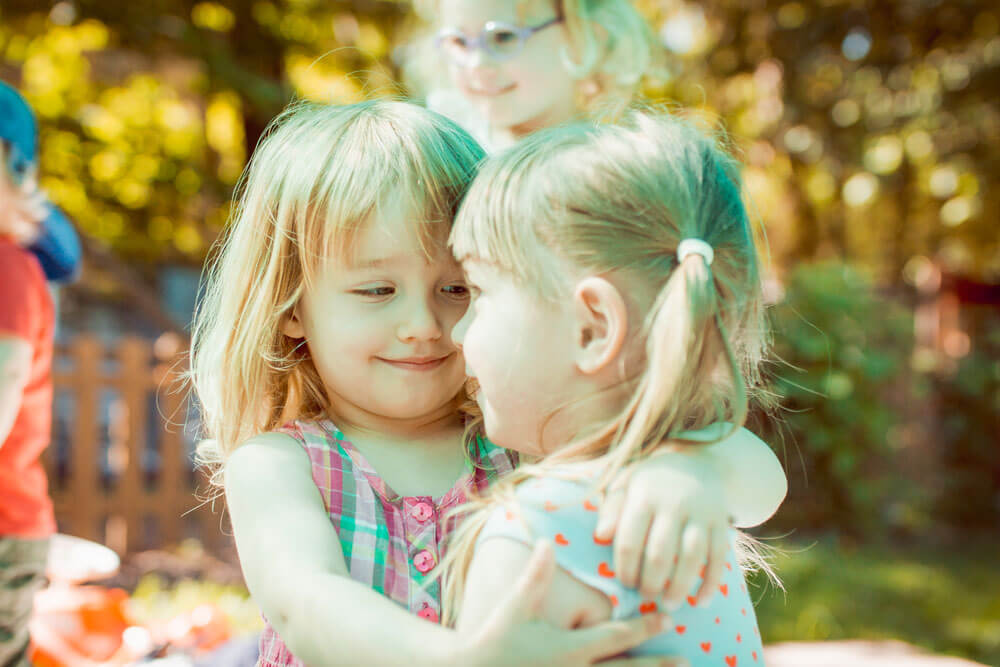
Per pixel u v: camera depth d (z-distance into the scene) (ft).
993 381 25.45
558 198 3.53
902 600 17.13
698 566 3.18
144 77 27.07
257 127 23.75
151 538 19.71
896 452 22.48
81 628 8.66
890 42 27.50
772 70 28.99
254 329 4.32
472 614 3.36
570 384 3.52
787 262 32.65
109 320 34.01
